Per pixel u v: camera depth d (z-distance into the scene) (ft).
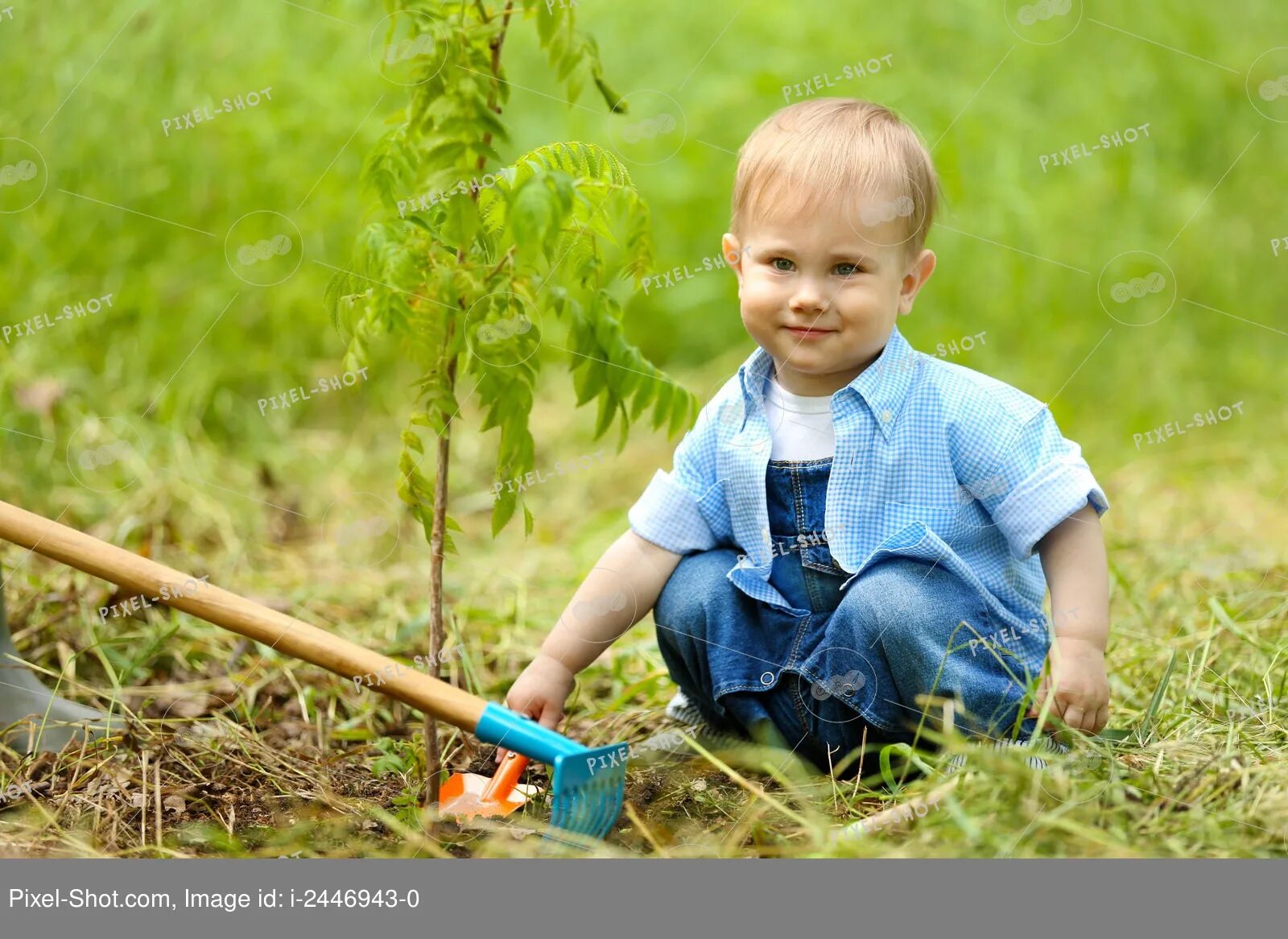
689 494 6.86
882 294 6.39
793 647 6.54
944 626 6.22
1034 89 16.24
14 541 5.93
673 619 6.70
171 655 8.04
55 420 11.41
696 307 15.33
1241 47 16.62
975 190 15.42
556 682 6.66
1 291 12.53
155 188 13.70
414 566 10.16
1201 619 8.62
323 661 5.90
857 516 6.50
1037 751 5.96
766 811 6.16
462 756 6.94
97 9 13.80
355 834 6.08
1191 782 5.89
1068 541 6.43
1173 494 11.87
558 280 6.88
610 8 16.20
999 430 6.46
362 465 12.27
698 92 15.88
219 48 14.23
